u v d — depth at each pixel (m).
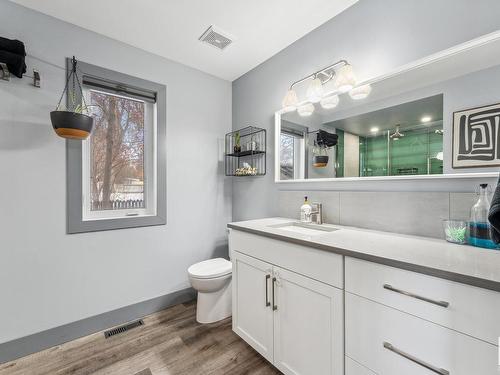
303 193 1.88
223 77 2.54
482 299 0.67
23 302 1.54
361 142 1.51
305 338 1.16
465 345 0.70
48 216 1.62
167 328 1.83
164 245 2.15
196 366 1.43
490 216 0.76
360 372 0.95
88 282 1.77
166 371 1.39
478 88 1.08
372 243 1.08
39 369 1.41
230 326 1.85
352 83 1.44
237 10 1.59
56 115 1.42
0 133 1.46
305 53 1.86
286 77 2.01
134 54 1.98
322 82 1.73
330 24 1.69
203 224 2.41
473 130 1.10
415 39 1.28
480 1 1.08
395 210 1.36
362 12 1.51
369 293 0.92
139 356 1.52
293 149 1.95
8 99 1.48
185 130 2.28
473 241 1.03
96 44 1.80
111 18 1.66
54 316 1.64
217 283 1.82
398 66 1.35
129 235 1.96
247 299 1.54
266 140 2.21
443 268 0.74
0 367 1.42
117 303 1.90
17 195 1.52
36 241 1.58
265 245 1.39
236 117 2.58
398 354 0.84
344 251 0.98
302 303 1.17
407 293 0.81
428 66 1.24
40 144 1.59
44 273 1.60
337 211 1.65
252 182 2.37
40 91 1.58
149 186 2.14
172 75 2.19
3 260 1.48
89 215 1.86
